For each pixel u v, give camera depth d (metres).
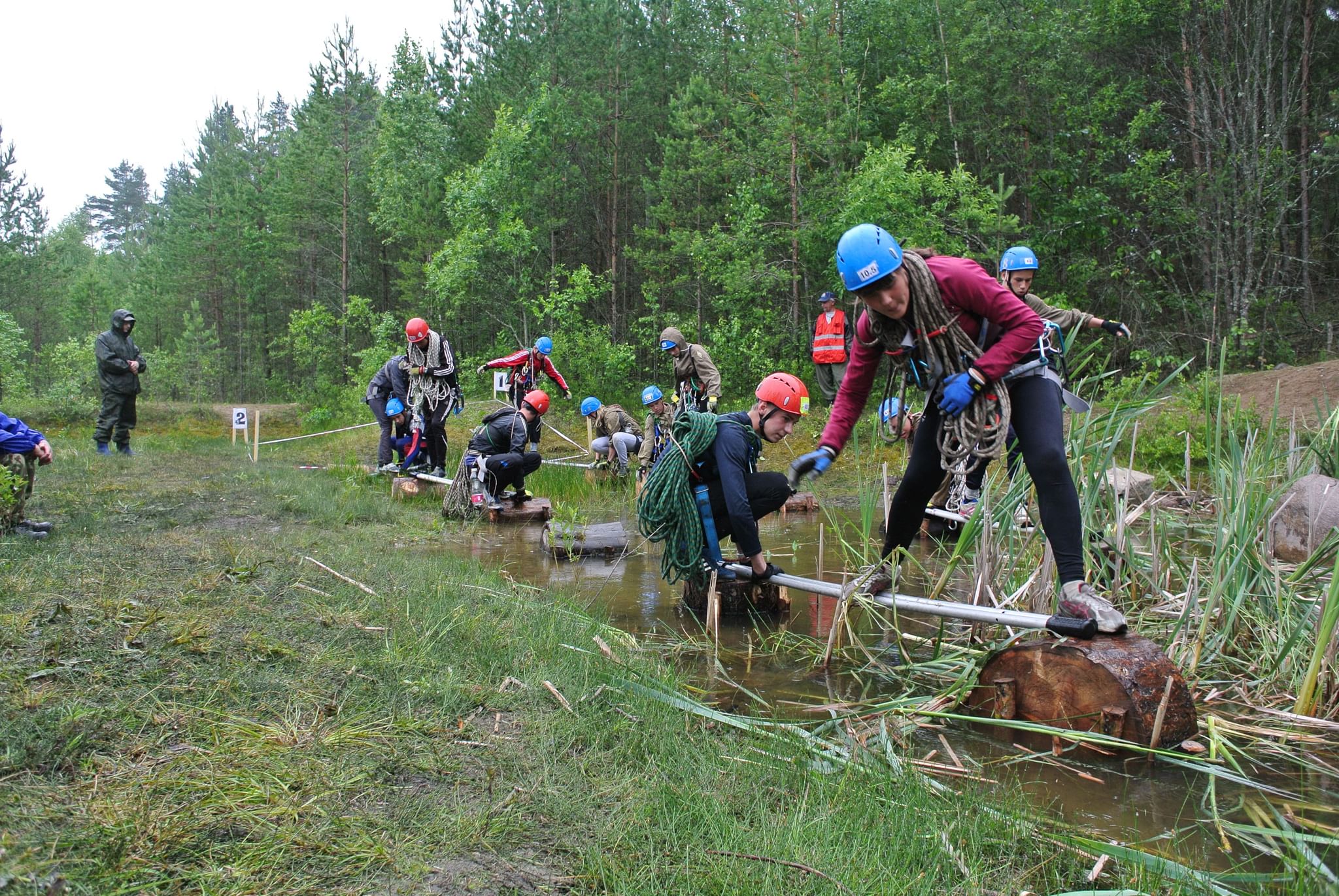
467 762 2.46
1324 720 3.12
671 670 3.62
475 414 16.42
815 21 16.12
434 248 23.88
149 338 36.97
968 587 5.14
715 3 21.00
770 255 17.03
